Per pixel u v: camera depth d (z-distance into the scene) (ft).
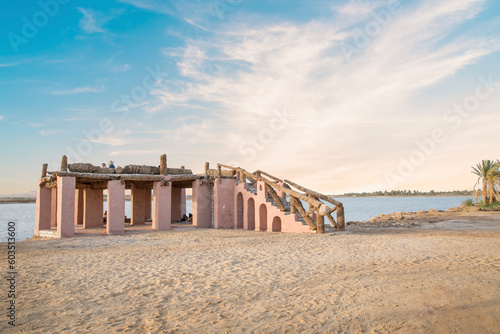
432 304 18.60
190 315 18.07
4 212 252.21
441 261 30.55
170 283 24.64
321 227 55.16
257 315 17.87
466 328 15.47
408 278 24.36
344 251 37.06
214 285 23.80
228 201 72.90
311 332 15.62
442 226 71.82
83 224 77.46
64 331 16.03
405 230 63.62
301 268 28.76
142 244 45.60
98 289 23.16
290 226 60.23
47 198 65.21
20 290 23.02
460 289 21.02
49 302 20.44
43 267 30.42
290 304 19.52
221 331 15.88
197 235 55.36
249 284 23.91
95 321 17.31
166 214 65.05
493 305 17.97
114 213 58.80
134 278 26.08
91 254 37.50
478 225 71.51
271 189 65.46
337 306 18.94
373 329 15.70
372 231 61.46
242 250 38.99
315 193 59.67
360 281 24.00
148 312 18.58
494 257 32.17
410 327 15.74
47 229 63.46
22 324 16.90
